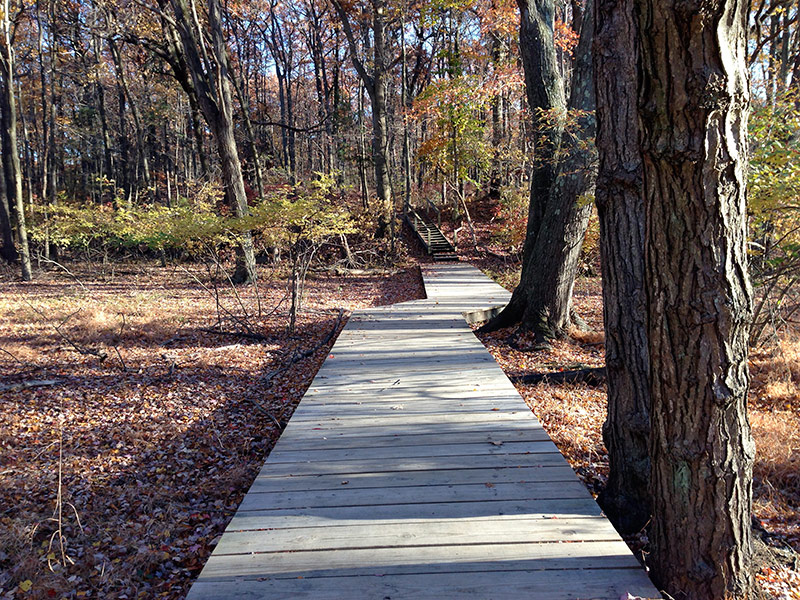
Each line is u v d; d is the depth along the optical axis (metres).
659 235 2.06
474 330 9.09
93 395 6.16
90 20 23.47
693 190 1.94
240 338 9.34
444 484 3.21
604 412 5.24
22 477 4.16
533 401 5.54
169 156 29.30
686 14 1.76
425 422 4.31
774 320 6.64
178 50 20.16
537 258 7.96
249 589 2.27
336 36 31.09
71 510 3.71
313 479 3.32
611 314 3.15
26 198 26.00
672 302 2.08
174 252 22.84
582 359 7.08
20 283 16.77
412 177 33.19
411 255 22.84
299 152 36.16
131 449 4.78
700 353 2.06
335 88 31.70
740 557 2.23
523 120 20.31
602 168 3.26
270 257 20.69
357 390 5.25
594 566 2.40
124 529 3.48
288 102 32.41
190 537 3.43
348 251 20.34
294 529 2.74
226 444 4.94
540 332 7.86
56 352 8.09
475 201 28.06
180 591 2.87
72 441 4.92
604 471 3.99
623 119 3.12
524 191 20.62
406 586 2.28
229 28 30.23
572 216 7.56
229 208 16.09
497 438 3.93
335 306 12.68
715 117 1.88
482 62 24.69
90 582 2.95
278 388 6.56
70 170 33.75
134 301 12.81
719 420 2.11
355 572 2.38
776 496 3.55
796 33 11.45
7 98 17.67
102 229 18.84
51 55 22.88
